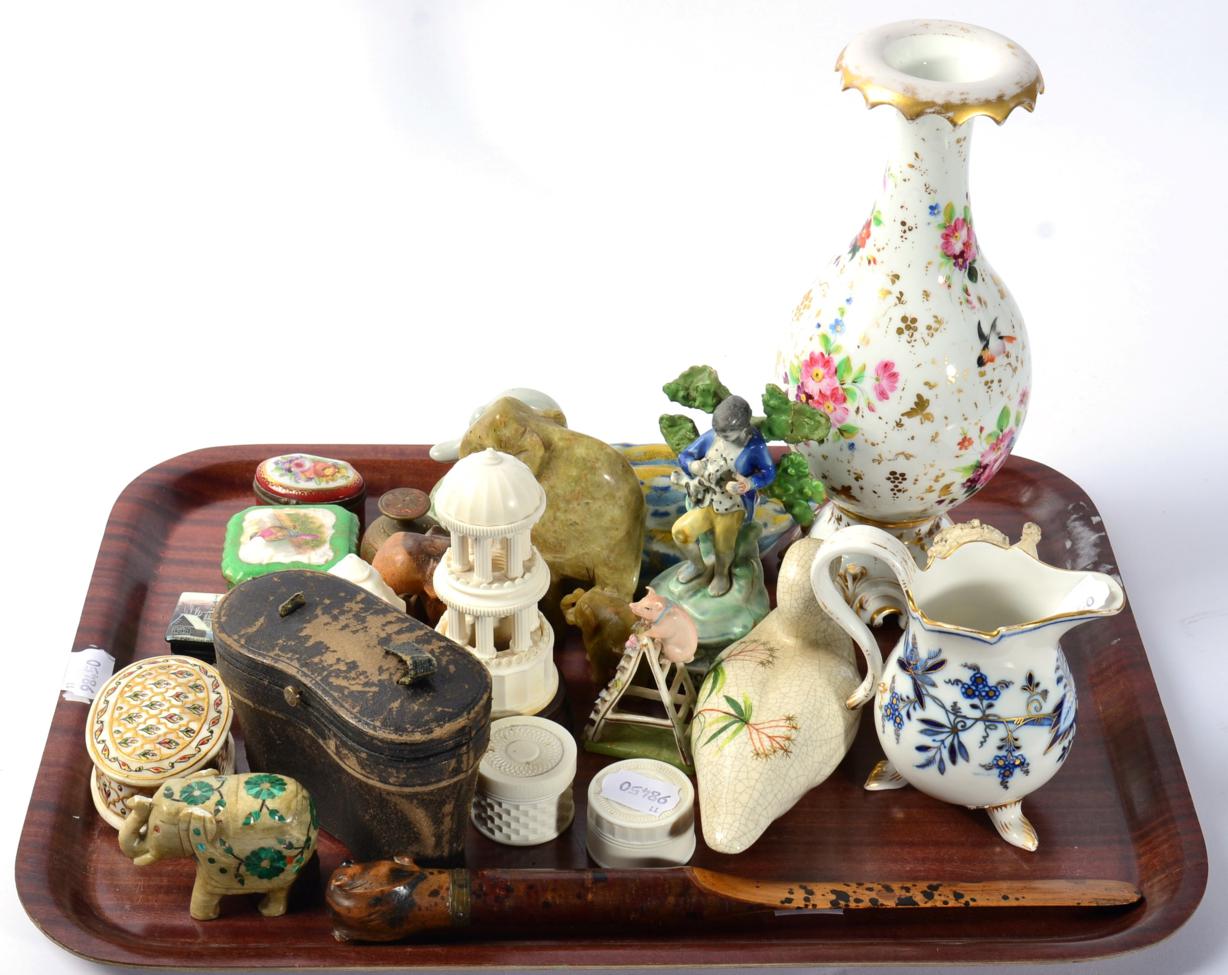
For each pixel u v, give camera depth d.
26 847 0.90
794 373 1.00
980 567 0.91
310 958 0.86
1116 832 0.94
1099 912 0.90
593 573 1.00
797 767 0.92
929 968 0.89
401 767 0.85
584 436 0.99
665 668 0.95
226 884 0.87
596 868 0.88
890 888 0.88
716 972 0.87
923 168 0.94
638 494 1.00
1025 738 0.90
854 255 0.98
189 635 0.98
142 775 0.90
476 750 0.87
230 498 1.12
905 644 0.91
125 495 1.09
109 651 1.00
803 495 0.97
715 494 0.96
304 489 1.06
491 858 0.92
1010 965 0.88
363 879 0.86
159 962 0.86
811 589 0.94
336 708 0.86
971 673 0.89
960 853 0.93
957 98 0.90
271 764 0.92
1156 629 1.07
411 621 0.89
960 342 0.96
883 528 1.04
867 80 0.91
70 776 0.94
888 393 0.97
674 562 1.03
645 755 0.96
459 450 1.01
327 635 0.89
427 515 1.04
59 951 0.91
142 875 0.90
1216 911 0.93
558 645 1.03
